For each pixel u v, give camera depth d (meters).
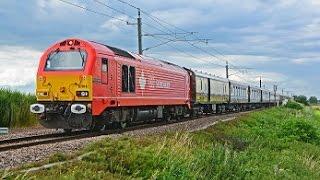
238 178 13.63
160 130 22.20
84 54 20.98
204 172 12.88
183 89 35.06
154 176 11.04
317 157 24.31
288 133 29.03
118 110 23.53
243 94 66.56
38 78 21.28
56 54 21.33
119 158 11.98
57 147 14.77
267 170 16.56
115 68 22.77
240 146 20.56
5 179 8.84
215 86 49.47
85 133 21.38
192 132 20.48
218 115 45.28
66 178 9.26
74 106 20.34
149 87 27.38
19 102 27.08
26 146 15.52
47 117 21.08
